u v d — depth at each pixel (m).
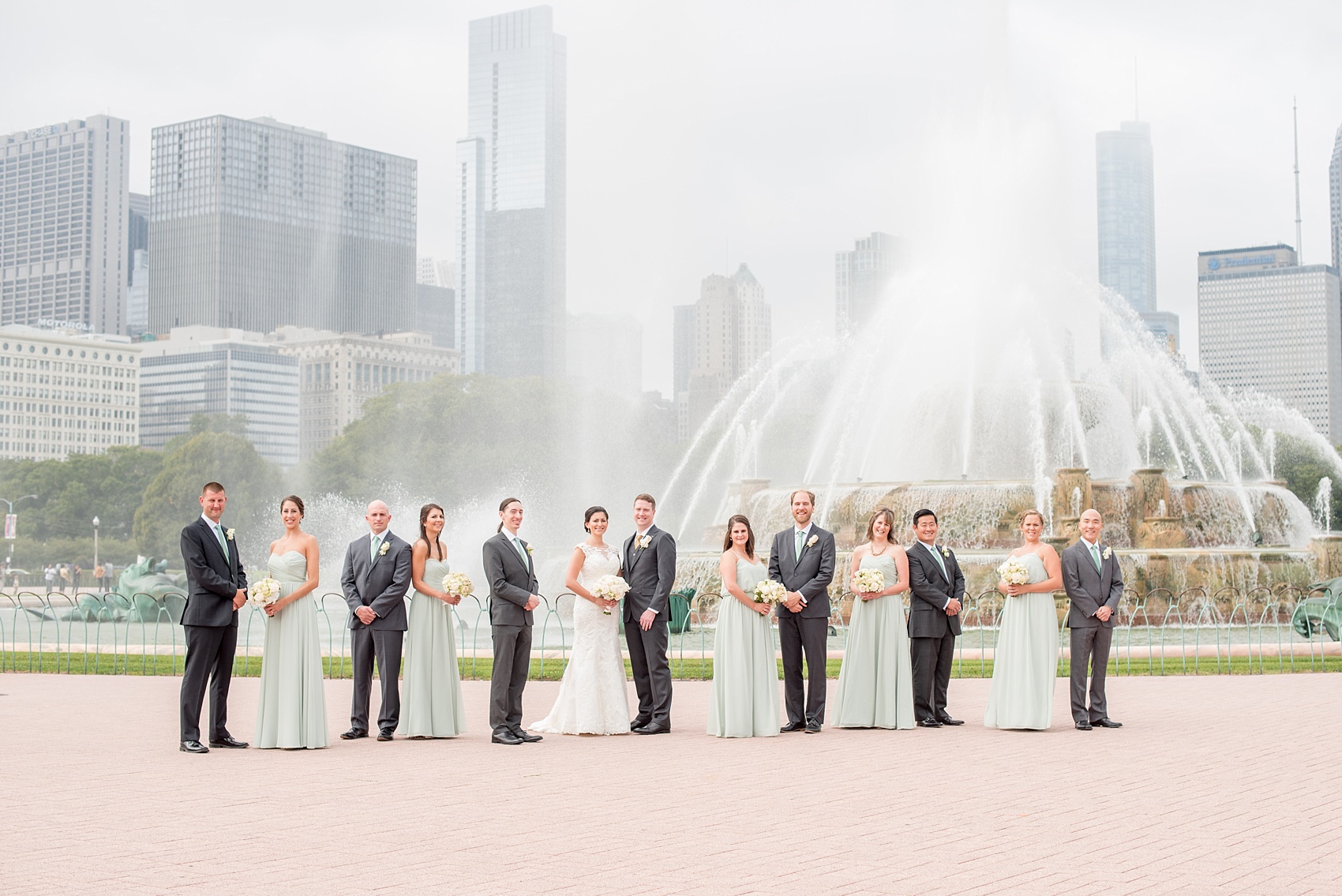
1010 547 30.14
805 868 8.05
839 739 14.30
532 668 22.05
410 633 14.83
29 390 183.25
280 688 13.74
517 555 14.40
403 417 106.69
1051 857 8.35
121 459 141.62
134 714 16.72
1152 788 10.89
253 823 9.56
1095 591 14.82
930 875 7.86
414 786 11.16
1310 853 8.45
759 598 14.49
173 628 24.53
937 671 15.64
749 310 161.38
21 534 137.50
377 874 7.93
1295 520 32.97
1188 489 31.67
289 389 194.38
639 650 15.30
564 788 11.05
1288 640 24.27
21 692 19.59
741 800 10.41
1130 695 18.00
